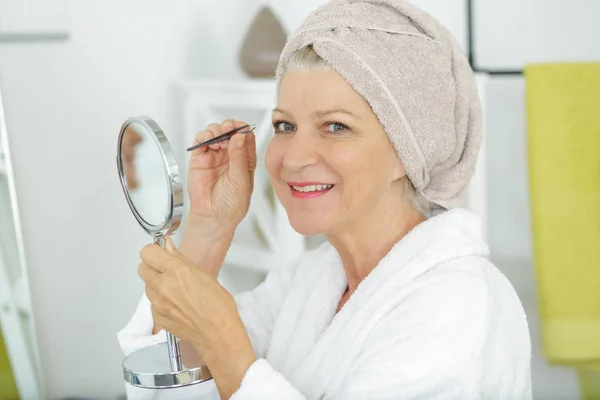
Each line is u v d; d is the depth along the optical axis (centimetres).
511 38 197
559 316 178
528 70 175
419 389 77
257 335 107
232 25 201
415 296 83
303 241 183
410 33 89
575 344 178
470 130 97
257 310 109
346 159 87
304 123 89
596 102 172
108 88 189
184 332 83
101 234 193
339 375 87
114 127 191
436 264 86
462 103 95
